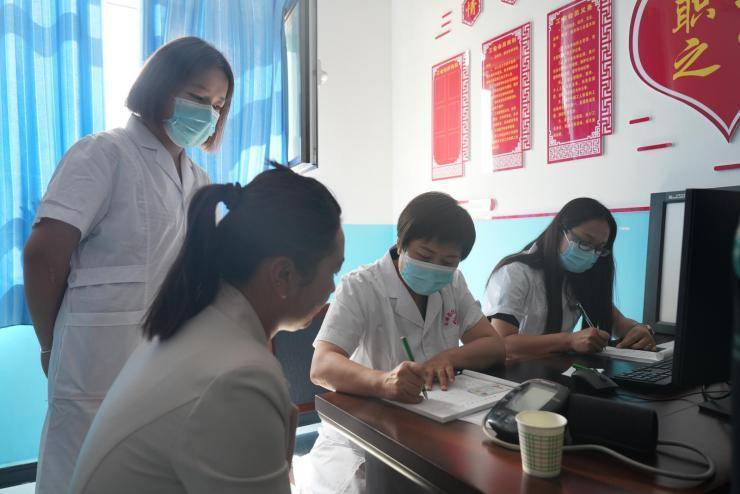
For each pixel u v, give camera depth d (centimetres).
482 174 260
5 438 216
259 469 55
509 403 81
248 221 64
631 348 142
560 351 142
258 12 243
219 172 238
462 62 269
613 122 199
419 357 132
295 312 69
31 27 204
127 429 54
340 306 126
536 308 167
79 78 213
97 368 121
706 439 77
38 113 206
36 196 207
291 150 221
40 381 221
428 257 120
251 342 61
